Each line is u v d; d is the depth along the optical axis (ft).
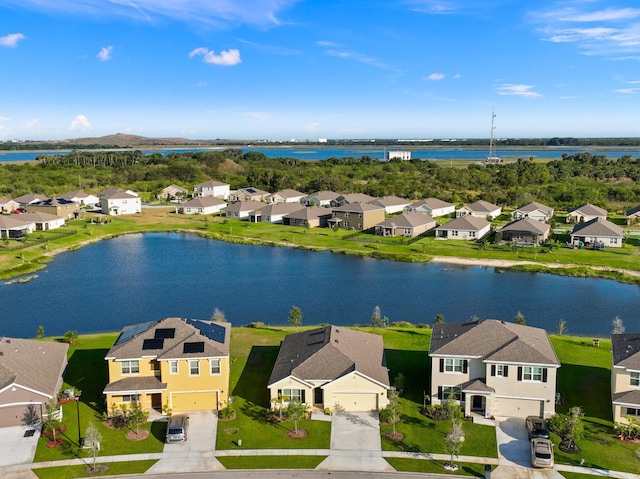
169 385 131.95
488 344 134.92
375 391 132.36
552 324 210.18
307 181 637.30
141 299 244.42
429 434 124.36
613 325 207.72
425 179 630.33
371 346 153.48
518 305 233.14
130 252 342.64
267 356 167.22
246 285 267.18
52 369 139.44
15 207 452.76
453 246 339.57
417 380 151.23
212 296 249.14
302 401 133.28
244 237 386.73
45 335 199.82
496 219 426.51
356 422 128.98
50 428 123.24
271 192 594.65
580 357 167.22
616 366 126.82
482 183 593.42
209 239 387.14
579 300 239.30
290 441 120.98
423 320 215.51
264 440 121.29
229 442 120.47
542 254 313.94
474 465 112.16
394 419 127.44
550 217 409.69
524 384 129.29
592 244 328.29
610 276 276.41
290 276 284.20
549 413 128.77
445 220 422.82
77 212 453.17
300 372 134.10
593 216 406.41
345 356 137.90
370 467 111.45
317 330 159.02
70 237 370.94
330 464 112.47
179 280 276.21
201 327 145.18
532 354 129.29
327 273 289.33
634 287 259.39
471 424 128.06
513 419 130.21
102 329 206.90
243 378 151.94
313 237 378.32
